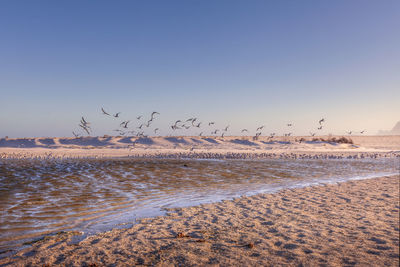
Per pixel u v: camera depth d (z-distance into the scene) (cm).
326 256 695
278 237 844
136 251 739
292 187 1770
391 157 4847
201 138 9175
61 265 660
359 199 1409
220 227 951
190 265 648
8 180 1909
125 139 8862
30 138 8850
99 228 952
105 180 1942
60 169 2580
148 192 1558
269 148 7269
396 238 832
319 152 5962
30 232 909
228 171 2569
